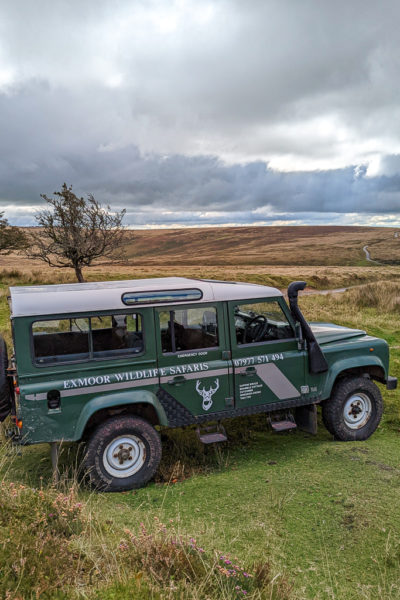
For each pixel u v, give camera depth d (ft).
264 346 18.30
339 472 16.19
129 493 15.57
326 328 22.80
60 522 11.12
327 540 12.26
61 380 15.33
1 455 17.79
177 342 16.92
